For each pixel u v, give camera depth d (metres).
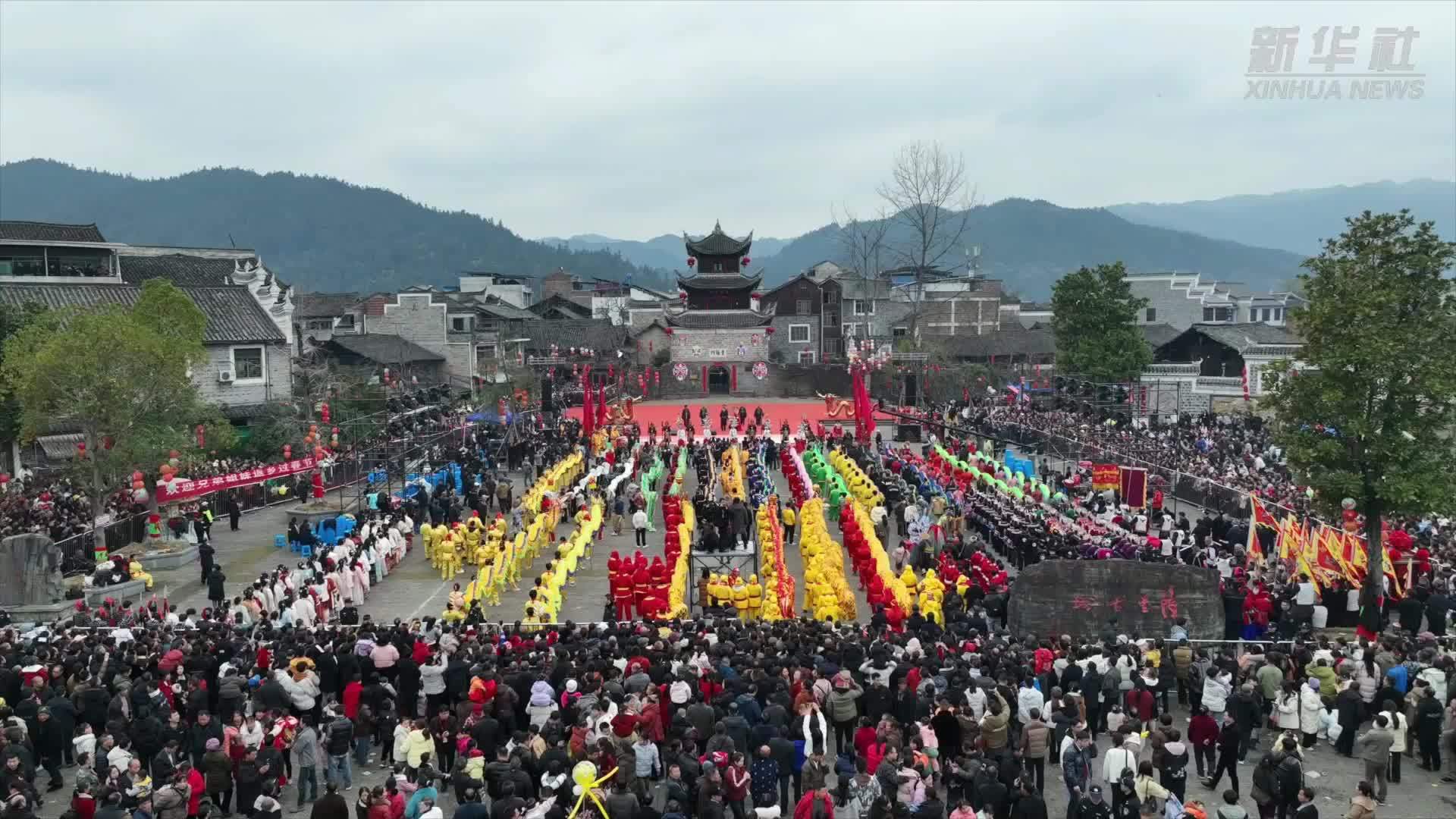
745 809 20.69
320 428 62.66
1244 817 18.58
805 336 137.38
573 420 87.31
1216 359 90.81
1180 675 27.48
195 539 48.38
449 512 50.53
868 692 23.88
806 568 39.44
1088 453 66.50
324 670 26.30
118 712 23.70
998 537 45.50
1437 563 37.44
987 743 22.31
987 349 116.19
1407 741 25.81
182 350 48.19
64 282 71.50
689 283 122.38
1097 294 88.06
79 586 38.72
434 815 18.95
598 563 46.97
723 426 88.00
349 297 134.88
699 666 24.59
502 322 129.88
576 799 19.83
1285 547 37.69
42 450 60.72
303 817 22.70
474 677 24.23
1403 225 35.25
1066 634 31.73
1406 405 35.06
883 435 89.88
